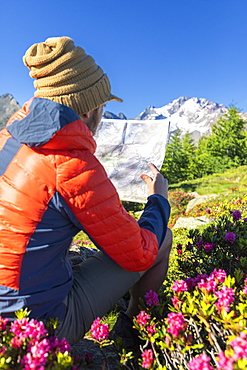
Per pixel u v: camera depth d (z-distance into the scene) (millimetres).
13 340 1205
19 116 1572
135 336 1992
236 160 50031
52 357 1166
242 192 24688
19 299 1440
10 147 1535
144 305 1712
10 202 1418
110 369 1773
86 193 1446
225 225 2857
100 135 2293
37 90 1653
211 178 35125
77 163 1438
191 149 57250
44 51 1612
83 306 1644
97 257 1819
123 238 1524
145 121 2240
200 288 1570
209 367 1068
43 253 1463
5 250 1411
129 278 1784
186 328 1416
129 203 20984
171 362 1435
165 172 52719
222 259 2299
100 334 1488
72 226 1545
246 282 1643
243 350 1031
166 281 3121
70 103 1594
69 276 1613
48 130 1398
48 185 1424
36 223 1423
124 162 2154
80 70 1599
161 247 1917
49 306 1516
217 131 53594
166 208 1887
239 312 1387
